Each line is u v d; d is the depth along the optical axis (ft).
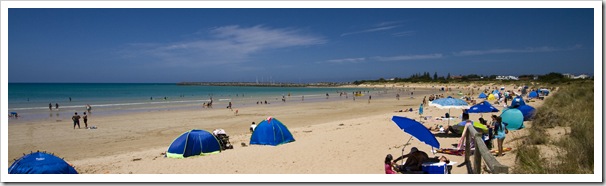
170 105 150.10
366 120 74.74
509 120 46.80
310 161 35.06
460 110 87.81
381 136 47.21
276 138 49.57
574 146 24.98
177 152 42.96
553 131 36.70
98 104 155.84
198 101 178.19
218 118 97.91
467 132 29.09
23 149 55.52
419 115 78.38
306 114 108.99
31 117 102.27
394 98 203.00
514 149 31.78
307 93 295.48
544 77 284.20
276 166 33.76
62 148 55.77
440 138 44.62
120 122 88.89
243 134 65.51
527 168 22.98
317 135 54.29
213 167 35.12
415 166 26.96
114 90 357.41
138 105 150.00
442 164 26.12
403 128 28.86
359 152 37.91
